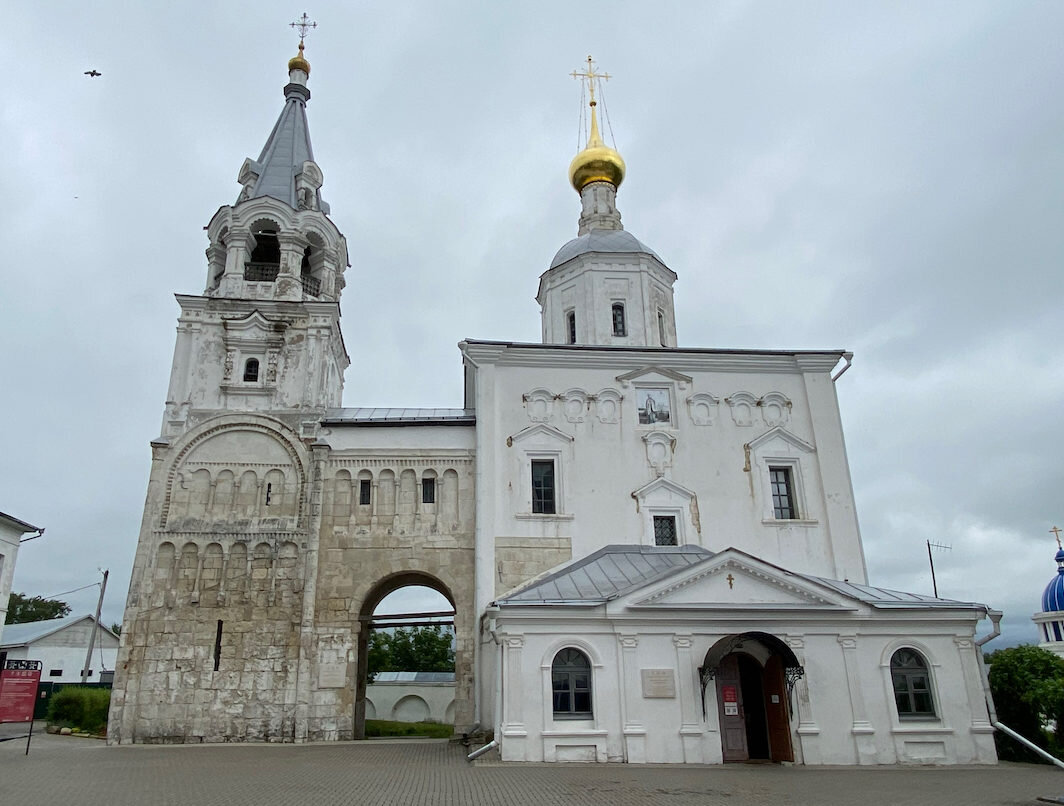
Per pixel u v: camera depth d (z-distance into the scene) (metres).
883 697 23.62
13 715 24.44
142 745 26.44
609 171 43.88
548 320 40.44
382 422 31.50
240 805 14.55
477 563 29.16
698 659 23.30
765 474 31.80
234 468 30.58
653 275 39.41
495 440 31.05
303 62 42.53
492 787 17.05
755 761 22.94
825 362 33.56
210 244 35.66
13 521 45.12
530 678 22.66
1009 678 25.31
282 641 28.34
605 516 30.53
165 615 28.33
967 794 16.86
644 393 32.81
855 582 30.23
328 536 29.81
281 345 32.78
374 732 39.06
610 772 20.00
